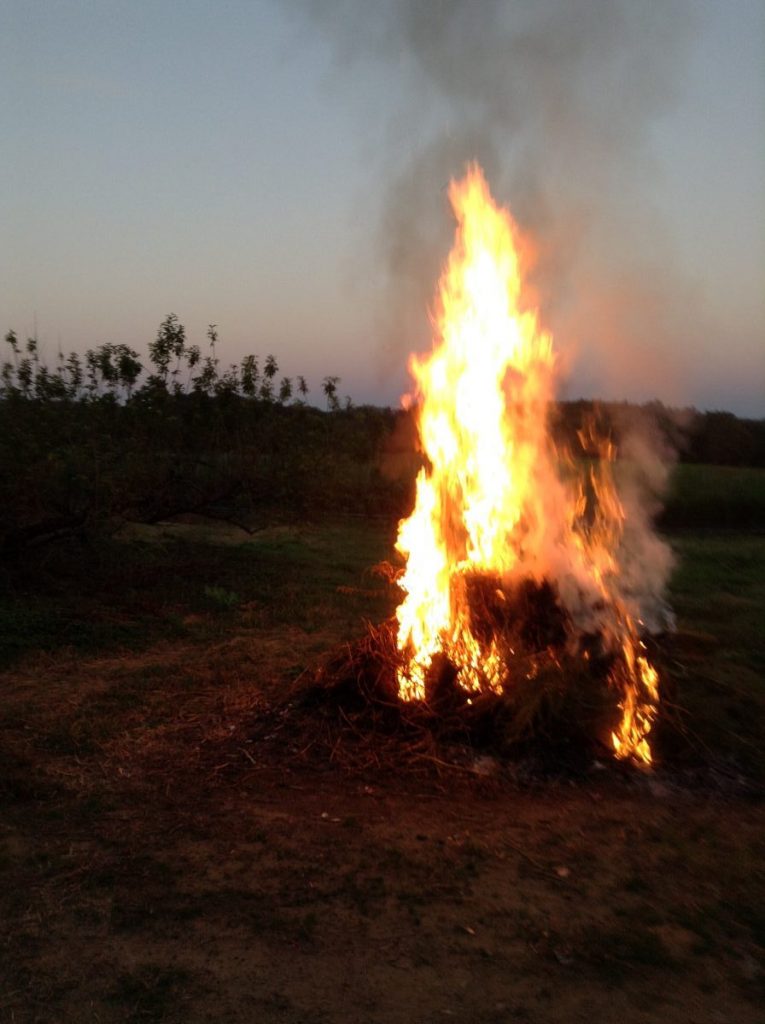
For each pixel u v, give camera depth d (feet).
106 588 32.40
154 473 36.24
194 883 12.76
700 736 17.94
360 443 40.83
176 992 10.28
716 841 14.44
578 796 15.99
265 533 47.75
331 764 16.92
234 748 17.53
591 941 11.51
